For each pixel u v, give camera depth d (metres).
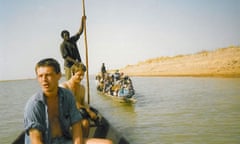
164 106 14.65
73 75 4.36
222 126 9.55
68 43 7.08
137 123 10.63
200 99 16.50
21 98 29.83
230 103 14.25
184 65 52.50
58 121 2.73
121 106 15.11
